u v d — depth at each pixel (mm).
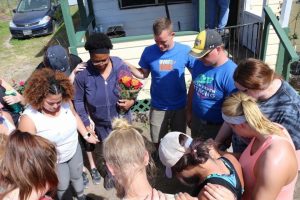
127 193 1601
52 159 1782
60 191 2867
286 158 1681
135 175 1563
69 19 4906
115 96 3088
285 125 2189
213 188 1599
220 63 2729
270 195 1693
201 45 2615
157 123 3670
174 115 3586
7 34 12711
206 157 1709
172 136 1808
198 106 3018
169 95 3451
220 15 6383
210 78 2791
